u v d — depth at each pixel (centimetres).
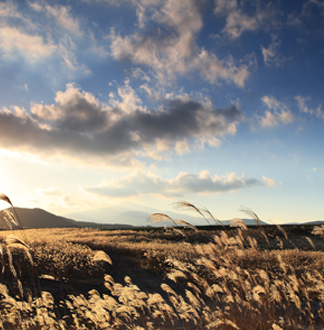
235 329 545
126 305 568
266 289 634
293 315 631
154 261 1784
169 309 595
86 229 4712
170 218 586
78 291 1039
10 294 796
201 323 595
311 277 738
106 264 1644
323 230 700
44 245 1866
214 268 630
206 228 3234
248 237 632
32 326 570
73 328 607
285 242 2392
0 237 1379
